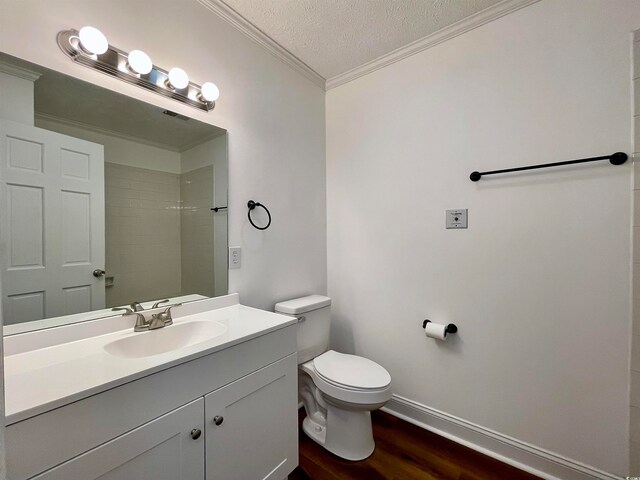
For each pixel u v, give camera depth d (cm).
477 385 156
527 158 140
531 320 141
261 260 171
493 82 149
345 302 212
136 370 77
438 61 167
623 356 120
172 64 131
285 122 187
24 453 59
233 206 157
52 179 101
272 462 117
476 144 155
